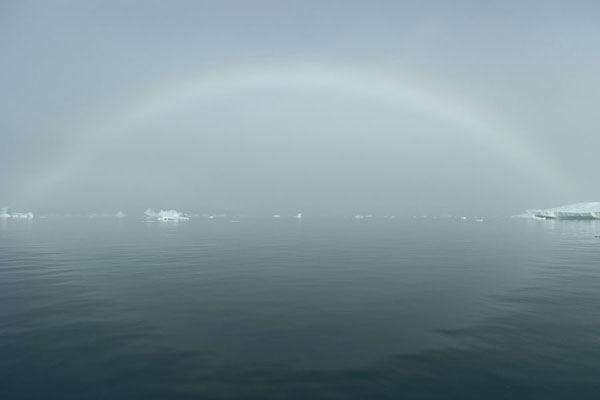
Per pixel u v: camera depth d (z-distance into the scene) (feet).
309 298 57.31
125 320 46.11
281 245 144.66
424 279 73.00
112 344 38.24
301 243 154.20
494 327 43.57
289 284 67.87
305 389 29.30
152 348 37.22
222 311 50.06
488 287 65.57
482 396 28.32
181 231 237.25
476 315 48.37
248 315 48.21
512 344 38.32
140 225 324.39
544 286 66.49
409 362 34.06
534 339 39.70
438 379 30.89
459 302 54.95
